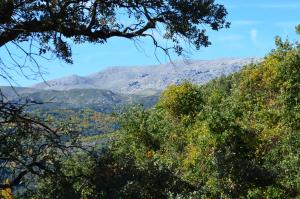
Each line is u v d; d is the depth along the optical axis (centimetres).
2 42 1155
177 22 1292
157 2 1252
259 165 2481
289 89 3133
